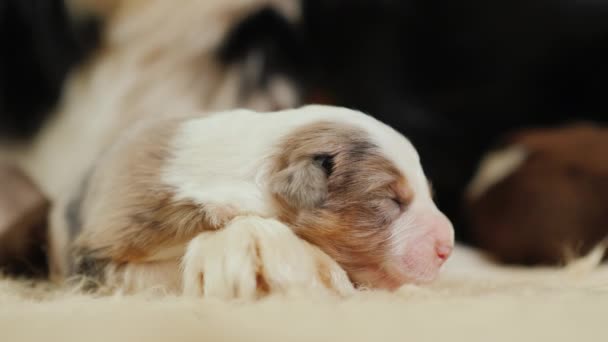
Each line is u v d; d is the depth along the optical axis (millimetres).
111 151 622
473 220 1075
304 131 598
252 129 606
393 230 589
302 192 582
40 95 1026
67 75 1018
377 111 1278
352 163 590
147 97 987
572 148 1037
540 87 1359
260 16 1011
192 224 580
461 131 1320
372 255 587
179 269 576
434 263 591
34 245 658
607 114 1356
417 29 1354
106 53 1007
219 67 1007
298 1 1070
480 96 1354
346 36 1267
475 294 555
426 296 547
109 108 980
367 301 530
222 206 582
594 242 957
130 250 583
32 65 1024
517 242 992
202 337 496
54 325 506
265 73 1023
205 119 620
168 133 613
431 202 603
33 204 677
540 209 991
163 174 593
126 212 586
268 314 511
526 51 1355
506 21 1362
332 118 606
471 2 1383
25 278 649
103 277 586
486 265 960
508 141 1144
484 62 1369
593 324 502
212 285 550
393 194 592
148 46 997
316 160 588
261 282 554
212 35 999
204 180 590
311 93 1105
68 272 609
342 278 568
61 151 971
